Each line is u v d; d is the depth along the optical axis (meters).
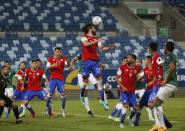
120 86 32.25
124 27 89.50
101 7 93.19
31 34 84.56
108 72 68.44
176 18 92.19
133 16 90.31
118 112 36.03
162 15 96.06
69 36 85.31
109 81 68.31
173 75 27.81
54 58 40.47
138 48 82.88
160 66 29.78
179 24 91.31
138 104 32.78
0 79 33.31
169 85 27.77
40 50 79.06
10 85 42.16
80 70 42.44
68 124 33.72
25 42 80.44
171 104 55.34
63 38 82.50
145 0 97.06
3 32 83.38
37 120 36.84
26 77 40.88
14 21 85.31
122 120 31.78
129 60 32.38
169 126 30.61
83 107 51.06
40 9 89.81
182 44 87.75
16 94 41.78
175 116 40.62
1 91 33.44
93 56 35.50
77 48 80.56
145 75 32.72
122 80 32.31
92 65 35.59
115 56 79.94
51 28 85.69
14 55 77.06
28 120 36.84
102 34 86.25
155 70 29.95
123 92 32.19
